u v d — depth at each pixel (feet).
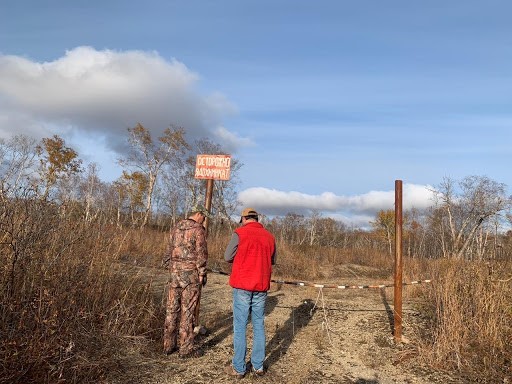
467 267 23.16
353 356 17.83
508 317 18.78
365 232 236.02
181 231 16.62
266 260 15.39
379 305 28.17
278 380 14.85
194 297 16.47
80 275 16.51
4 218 14.80
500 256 23.59
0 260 14.34
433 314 22.67
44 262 15.34
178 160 148.87
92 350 14.57
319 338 20.06
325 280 50.24
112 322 16.46
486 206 91.20
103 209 22.57
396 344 19.35
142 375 14.20
